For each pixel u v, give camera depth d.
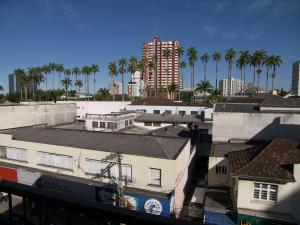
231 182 22.64
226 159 23.81
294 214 17.16
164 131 37.53
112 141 25.67
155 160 21.03
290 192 17.19
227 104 34.28
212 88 71.19
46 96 97.38
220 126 30.61
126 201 21.47
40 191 2.73
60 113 53.44
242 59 78.75
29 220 2.87
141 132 39.94
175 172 20.72
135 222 2.24
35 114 47.34
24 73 101.75
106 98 93.38
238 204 18.45
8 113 42.19
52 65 101.31
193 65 82.56
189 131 39.19
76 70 101.44
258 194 18.08
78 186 23.58
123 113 45.22
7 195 3.10
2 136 29.06
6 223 3.05
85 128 41.88
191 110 57.62
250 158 20.06
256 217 17.56
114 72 83.19
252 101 48.47
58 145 25.39
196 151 34.84
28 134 30.27
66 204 2.55
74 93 105.75
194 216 22.16
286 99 32.66
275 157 19.06
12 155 28.84
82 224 2.58
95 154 23.38
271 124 28.98
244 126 29.89
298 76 114.94
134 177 21.94
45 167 26.38
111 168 22.86
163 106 59.75
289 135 28.47
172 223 2.12
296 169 17.03
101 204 2.42
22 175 26.94
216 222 18.97
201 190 24.22
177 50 89.56
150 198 20.59
